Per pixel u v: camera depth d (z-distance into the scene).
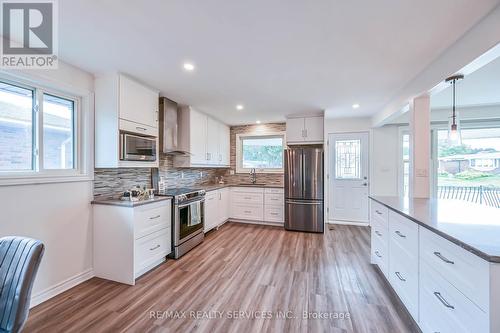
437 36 1.78
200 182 4.92
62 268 2.23
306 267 2.77
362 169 4.78
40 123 2.13
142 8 1.44
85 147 2.47
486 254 0.96
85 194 2.47
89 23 1.61
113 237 2.44
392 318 1.84
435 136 4.34
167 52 2.03
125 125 2.55
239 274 2.59
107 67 2.34
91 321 1.80
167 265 2.82
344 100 3.53
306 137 4.56
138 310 1.94
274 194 4.69
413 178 2.65
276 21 1.58
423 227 1.55
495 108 3.89
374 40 1.84
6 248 1.24
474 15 1.53
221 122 5.06
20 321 1.08
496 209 1.97
